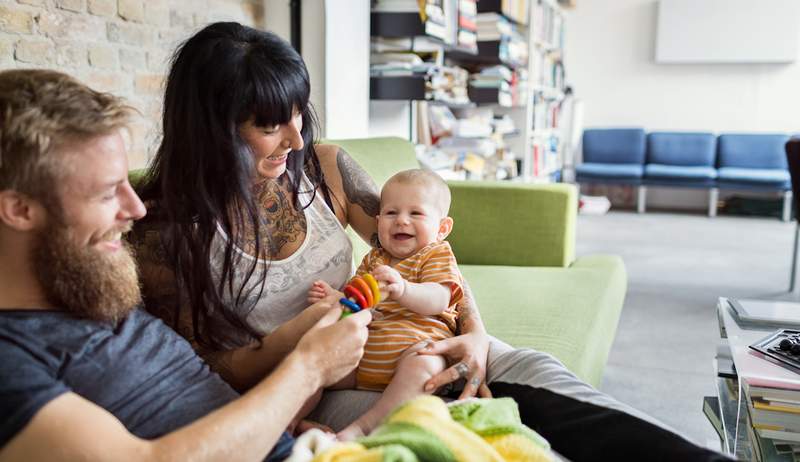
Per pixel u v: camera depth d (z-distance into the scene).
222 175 1.09
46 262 0.79
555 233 2.52
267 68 1.07
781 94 6.68
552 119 6.04
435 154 3.55
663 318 3.16
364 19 2.85
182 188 1.10
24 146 0.73
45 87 0.76
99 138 0.78
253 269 1.15
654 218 6.29
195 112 1.08
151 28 2.08
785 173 6.10
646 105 7.11
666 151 6.70
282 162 1.18
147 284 1.13
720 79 6.85
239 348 1.16
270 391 0.83
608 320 1.99
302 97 1.13
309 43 2.67
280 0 2.67
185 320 1.15
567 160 7.02
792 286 3.62
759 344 1.39
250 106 1.07
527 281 2.22
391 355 1.19
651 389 2.35
